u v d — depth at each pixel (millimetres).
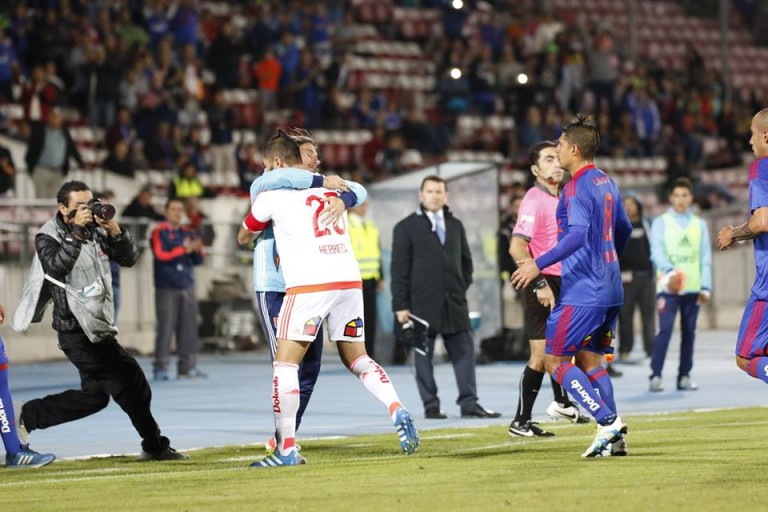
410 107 98312
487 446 31969
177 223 58875
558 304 28750
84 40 86875
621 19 127750
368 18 113688
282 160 29391
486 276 63875
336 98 94875
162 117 84750
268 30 96438
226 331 75375
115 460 31234
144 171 82688
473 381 40281
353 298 29094
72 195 30781
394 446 32469
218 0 104375
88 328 30094
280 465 28688
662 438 32562
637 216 63281
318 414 42219
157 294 58344
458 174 63469
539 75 103375
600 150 104062
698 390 49062
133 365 30781
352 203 29359
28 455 30297
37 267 30578
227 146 86250
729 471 25656
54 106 82188
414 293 40094
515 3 121250
